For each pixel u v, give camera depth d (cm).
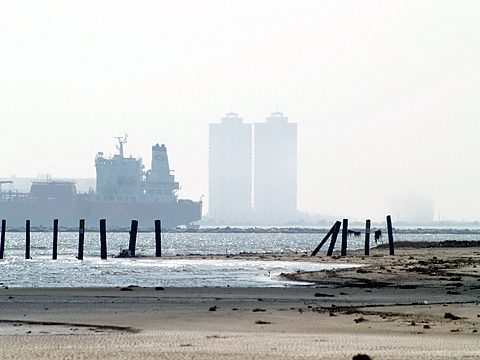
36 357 6850
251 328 9619
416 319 10300
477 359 6612
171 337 8631
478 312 11075
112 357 6831
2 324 10156
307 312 11456
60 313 11525
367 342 8000
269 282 18775
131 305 12775
